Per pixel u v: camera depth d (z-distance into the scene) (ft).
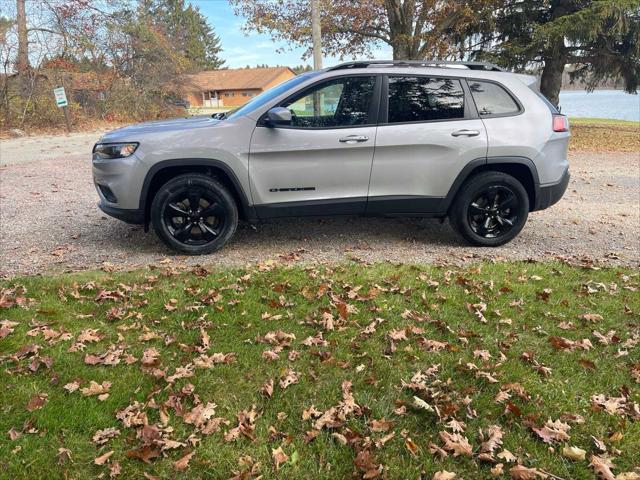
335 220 21.26
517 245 18.48
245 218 16.76
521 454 8.04
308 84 16.07
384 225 20.72
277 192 16.30
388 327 11.75
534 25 60.03
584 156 45.60
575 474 7.72
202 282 13.89
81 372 9.72
